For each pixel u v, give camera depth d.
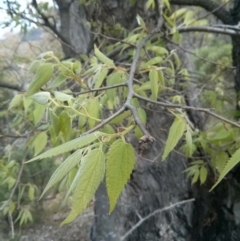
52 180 0.16
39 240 1.11
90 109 0.32
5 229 1.01
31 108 0.54
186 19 0.63
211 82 0.88
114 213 0.78
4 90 0.96
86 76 0.43
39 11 0.79
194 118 0.76
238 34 0.56
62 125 0.30
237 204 0.68
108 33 0.73
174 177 0.76
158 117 0.73
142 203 0.79
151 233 0.78
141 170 0.77
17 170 0.64
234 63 0.69
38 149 0.43
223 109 0.71
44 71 0.32
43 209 1.28
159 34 0.58
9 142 0.74
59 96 0.29
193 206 0.75
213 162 0.49
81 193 0.15
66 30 0.96
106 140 0.18
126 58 0.64
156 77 0.38
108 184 0.16
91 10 0.75
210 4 0.65
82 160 0.17
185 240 0.76
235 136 0.47
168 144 0.26
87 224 1.21
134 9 0.73
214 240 0.73
